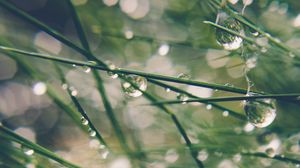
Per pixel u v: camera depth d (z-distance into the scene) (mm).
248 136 114
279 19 130
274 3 133
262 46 107
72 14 102
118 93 127
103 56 138
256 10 132
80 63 92
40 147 94
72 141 129
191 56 135
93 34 139
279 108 120
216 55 132
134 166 109
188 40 132
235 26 102
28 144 94
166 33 138
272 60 116
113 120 109
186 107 122
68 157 117
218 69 132
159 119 122
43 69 125
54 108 139
